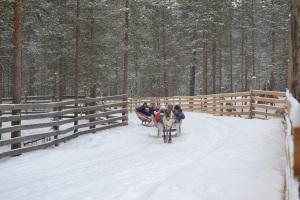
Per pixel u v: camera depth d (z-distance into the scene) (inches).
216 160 308.7
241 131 499.2
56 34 810.2
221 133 515.8
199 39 1321.4
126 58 836.0
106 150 454.6
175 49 1569.9
